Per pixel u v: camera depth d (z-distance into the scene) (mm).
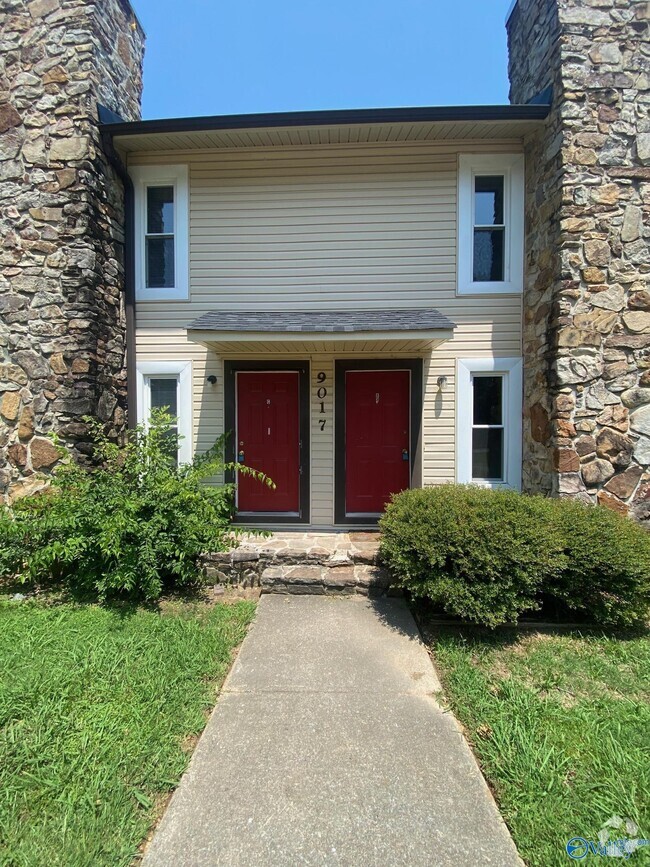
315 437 5691
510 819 1858
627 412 4566
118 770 2055
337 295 5582
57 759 2094
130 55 5770
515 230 5402
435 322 4777
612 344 4559
